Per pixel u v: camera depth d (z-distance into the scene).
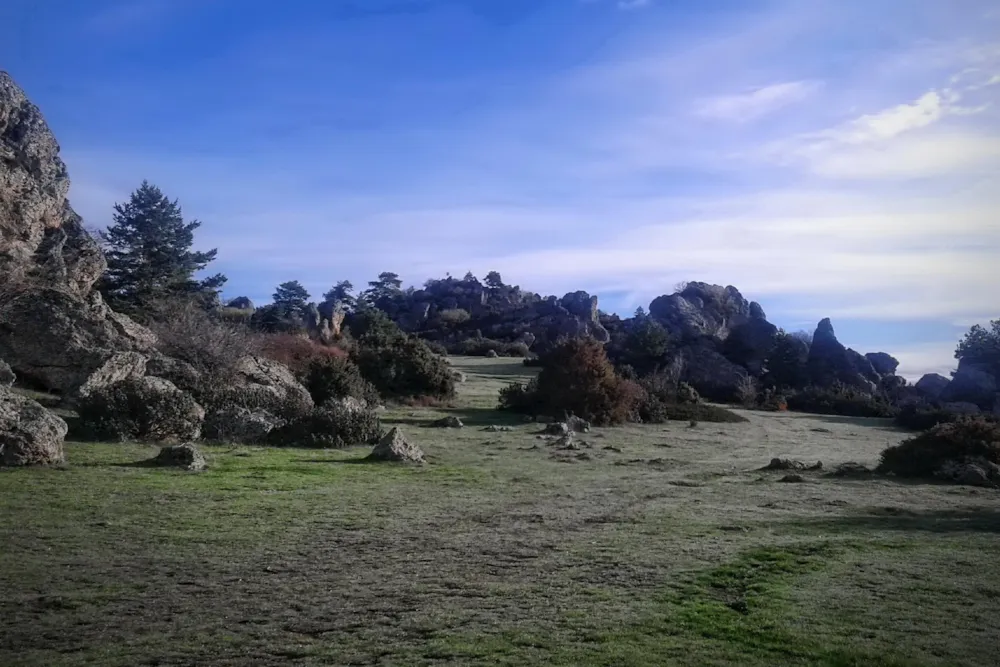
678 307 89.81
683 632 7.63
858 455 30.78
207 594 8.70
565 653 6.95
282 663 6.70
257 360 33.91
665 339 74.31
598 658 6.84
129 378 25.89
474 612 8.15
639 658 6.86
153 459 17.91
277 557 10.45
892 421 55.12
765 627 7.84
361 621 7.82
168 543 10.92
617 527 12.99
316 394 35.31
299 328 61.72
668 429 37.88
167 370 28.42
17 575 9.12
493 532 12.41
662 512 14.58
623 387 39.84
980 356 70.19
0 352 27.47
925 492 18.80
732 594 9.12
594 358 39.66
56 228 33.38
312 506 14.11
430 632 7.50
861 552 11.42
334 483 16.92
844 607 8.59
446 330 106.50
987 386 67.69
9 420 16.17
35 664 6.59
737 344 80.31
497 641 7.24
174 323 34.22
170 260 54.16
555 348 41.19
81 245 33.50
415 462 20.94
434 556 10.69
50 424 16.73
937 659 6.99
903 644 7.38
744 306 101.31
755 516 14.35
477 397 47.97
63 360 27.02
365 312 72.00
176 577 9.34
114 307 48.00
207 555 10.39
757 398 63.69
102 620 7.75
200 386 27.45
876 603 8.76
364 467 19.64
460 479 18.48
